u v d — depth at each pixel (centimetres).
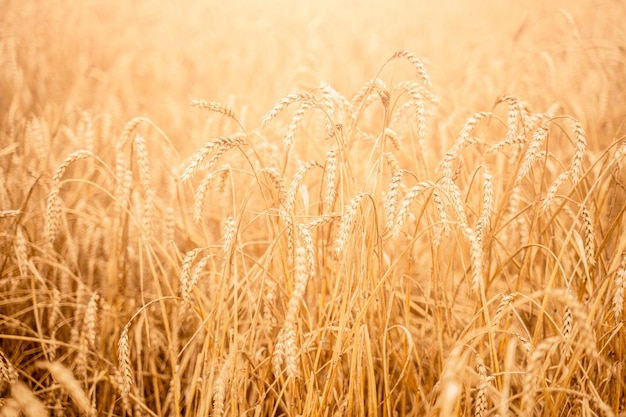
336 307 134
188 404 133
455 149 133
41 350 151
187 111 251
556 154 177
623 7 327
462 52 318
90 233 158
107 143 175
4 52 241
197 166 129
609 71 213
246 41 335
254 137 162
